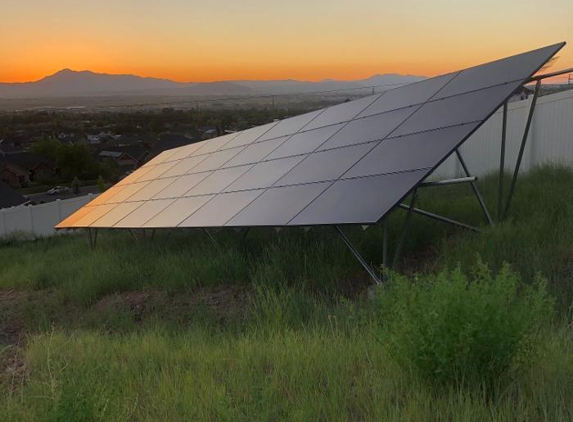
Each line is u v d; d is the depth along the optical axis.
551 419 3.33
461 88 9.64
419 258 8.95
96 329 8.76
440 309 3.85
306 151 11.69
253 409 3.79
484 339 3.78
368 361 4.82
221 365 5.38
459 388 3.83
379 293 5.27
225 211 10.61
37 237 28.33
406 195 7.30
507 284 4.10
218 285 9.55
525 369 3.98
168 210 12.84
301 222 8.13
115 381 4.73
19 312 10.62
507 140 18.23
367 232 9.95
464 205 11.43
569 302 6.05
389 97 11.89
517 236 8.14
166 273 10.38
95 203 18.33
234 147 15.95
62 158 109.06
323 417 3.82
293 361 4.98
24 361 6.80
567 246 7.58
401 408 3.78
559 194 10.67
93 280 10.95
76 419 3.57
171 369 5.50
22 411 4.27
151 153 104.88
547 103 16.59
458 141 7.75
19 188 104.75
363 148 9.88
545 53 8.69
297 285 8.54
